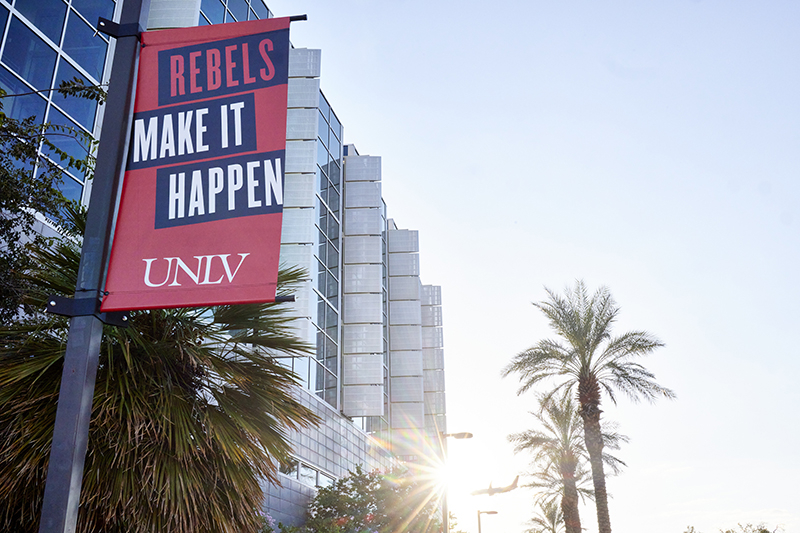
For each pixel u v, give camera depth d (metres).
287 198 32.16
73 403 3.97
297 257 31.23
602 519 24.55
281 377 6.96
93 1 17.30
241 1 31.36
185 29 5.07
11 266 7.52
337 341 37.00
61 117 15.46
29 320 6.87
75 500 3.78
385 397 48.94
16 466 5.31
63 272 6.65
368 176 43.09
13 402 5.58
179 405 6.00
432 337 63.09
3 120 7.99
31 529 5.47
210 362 6.26
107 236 4.45
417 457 47.75
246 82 4.95
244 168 4.75
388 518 25.22
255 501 6.22
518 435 31.50
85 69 16.66
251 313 6.99
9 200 7.80
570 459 31.72
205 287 4.45
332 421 34.03
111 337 6.11
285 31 5.06
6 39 14.48
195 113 4.89
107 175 4.57
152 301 4.40
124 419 5.69
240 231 4.59
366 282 40.31
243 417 6.41
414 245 54.78
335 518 25.00
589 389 25.52
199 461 5.88
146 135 4.84
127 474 5.52
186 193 4.70
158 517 5.53
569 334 25.62
